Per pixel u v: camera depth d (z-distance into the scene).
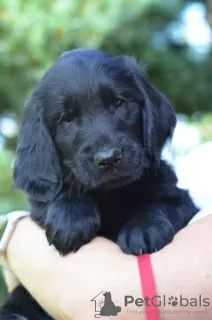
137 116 0.56
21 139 0.57
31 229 0.53
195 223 0.48
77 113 0.54
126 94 0.55
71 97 0.54
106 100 0.54
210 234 0.46
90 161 0.51
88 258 0.47
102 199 0.54
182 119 1.55
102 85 0.54
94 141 0.52
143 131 0.56
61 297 0.46
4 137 1.46
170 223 0.49
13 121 1.47
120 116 0.54
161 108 0.58
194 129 1.13
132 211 0.53
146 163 0.55
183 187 0.60
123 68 0.57
